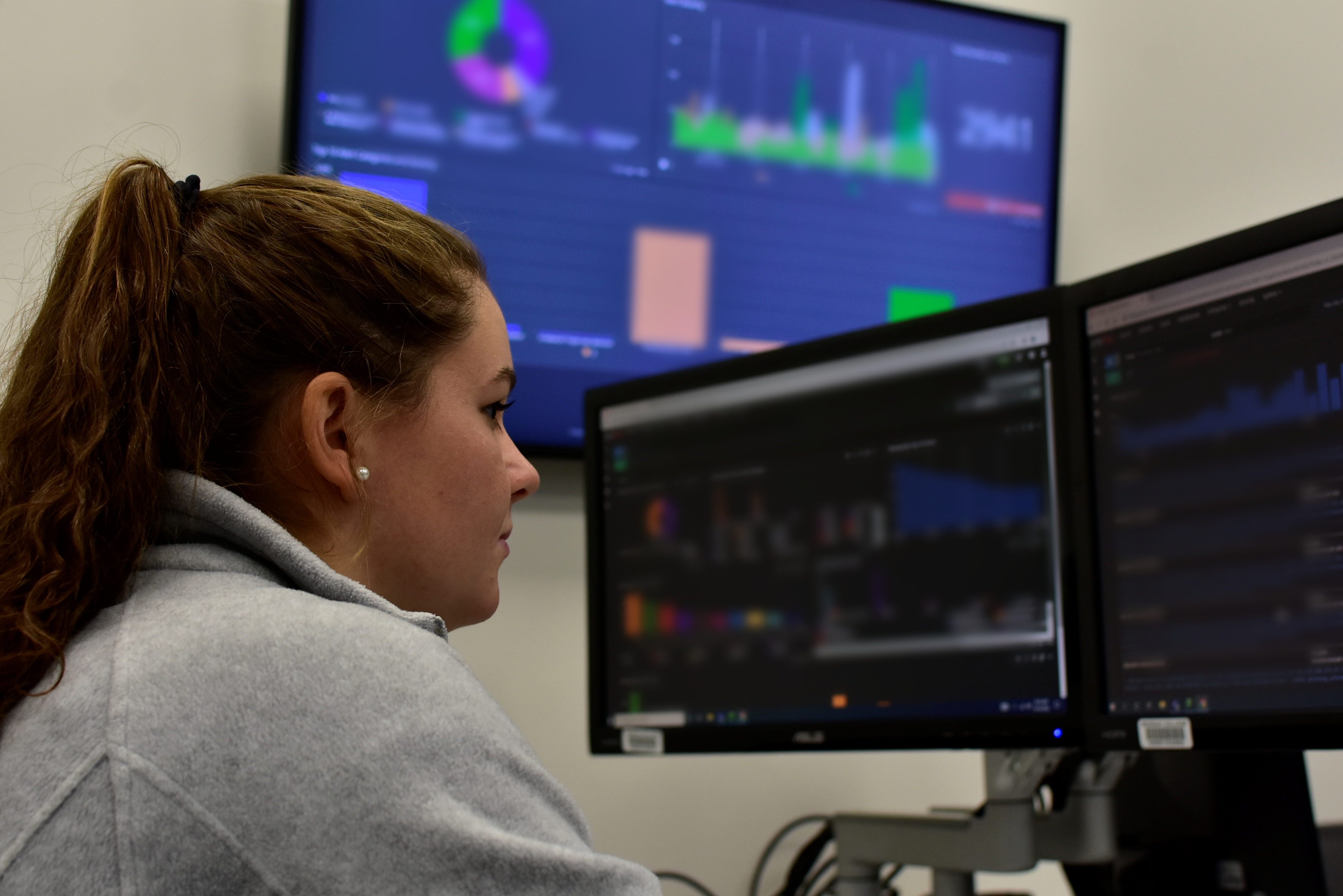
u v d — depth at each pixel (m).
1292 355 0.81
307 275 0.64
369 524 0.67
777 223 1.53
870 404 1.08
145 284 0.62
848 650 1.06
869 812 1.18
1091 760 1.03
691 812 1.39
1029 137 1.66
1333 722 0.76
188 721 0.50
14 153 1.25
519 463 0.78
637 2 1.47
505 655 1.38
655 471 1.20
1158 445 0.89
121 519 0.58
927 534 1.03
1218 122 1.75
